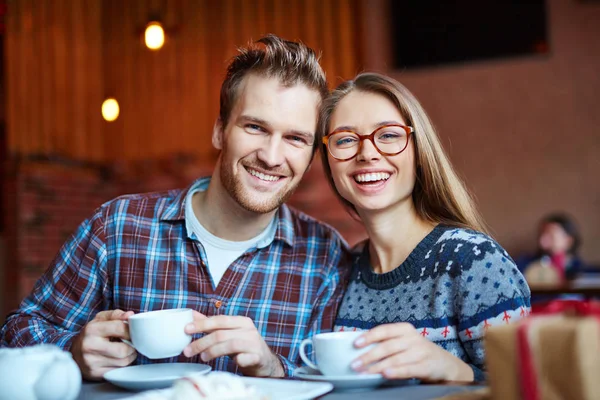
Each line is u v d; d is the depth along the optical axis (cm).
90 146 539
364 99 142
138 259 156
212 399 80
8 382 86
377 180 139
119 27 550
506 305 118
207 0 533
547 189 516
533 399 70
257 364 112
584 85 508
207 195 158
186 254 156
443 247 132
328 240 162
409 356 97
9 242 469
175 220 157
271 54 147
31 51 496
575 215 508
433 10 541
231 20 527
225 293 153
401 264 138
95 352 111
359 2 505
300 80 147
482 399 83
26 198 473
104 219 159
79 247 158
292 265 158
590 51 507
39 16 502
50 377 86
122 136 548
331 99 146
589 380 68
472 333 122
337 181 144
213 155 525
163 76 541
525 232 520
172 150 537
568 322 72
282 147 148
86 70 538
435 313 128
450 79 538
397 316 134
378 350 97
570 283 329
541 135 518
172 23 535
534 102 520
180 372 105
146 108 544
